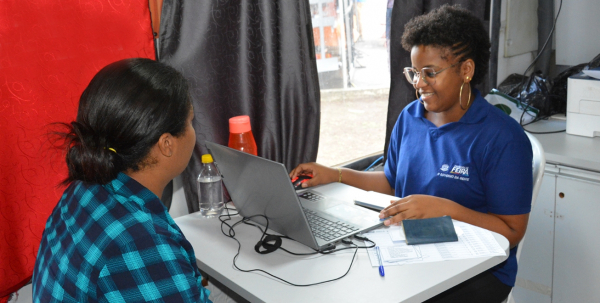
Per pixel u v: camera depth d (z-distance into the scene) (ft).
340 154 6.97
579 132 6.61
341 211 4.45
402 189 5.14
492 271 4.40
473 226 4.05
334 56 6.52
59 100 4.26
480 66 4.61
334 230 4.05
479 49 4.53
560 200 6.10
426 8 6.61
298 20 5.32
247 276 3.48
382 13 6.81
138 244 2.20
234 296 5.38
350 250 3.79
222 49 5.06
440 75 4.42
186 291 2.28
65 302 2.22
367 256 3.69
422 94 4.61
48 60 4.15
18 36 3.98
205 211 4.82
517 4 7.89
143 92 2.36
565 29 7.77
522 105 7.41
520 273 6.76
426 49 4.42
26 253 4.33
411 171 5.01
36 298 2.42
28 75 4.07
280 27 5.26
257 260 3.72
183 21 4.73
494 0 7.47
